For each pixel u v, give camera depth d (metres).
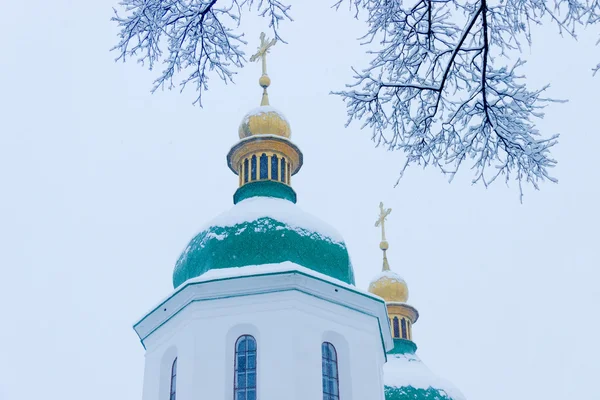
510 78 9.05
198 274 19.89
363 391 18.77
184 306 19.33
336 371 18.98
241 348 18.61
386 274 31.84
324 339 19.12
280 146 23.55
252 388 18.02
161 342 19.81
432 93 9.46
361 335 19.56
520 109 9.12
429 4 9.08
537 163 9.33
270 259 19.56
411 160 9.71
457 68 9.31
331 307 19.38
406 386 27.38
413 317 31.08
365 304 19.89
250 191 22.34
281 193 22.36
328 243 20.42
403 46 9.38
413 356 29.52
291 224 20.34
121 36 9.20
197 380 17.97
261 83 25.45
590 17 8.81
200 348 18.41
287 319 18.50
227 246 19.89
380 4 9.21
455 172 9.61
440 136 9.55
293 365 17.84
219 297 19.03
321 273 19.67
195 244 20.59
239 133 24.25
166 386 19.33
